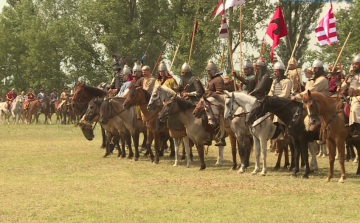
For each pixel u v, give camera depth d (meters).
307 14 45.25
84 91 20.09
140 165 16.55
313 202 10.51
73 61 61.53
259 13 45.12
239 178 13.67
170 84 17.31
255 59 42.44
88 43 61.06
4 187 12.44
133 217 9.41
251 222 9.02
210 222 9.05
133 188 12.19
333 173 14.50
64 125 40.38
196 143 15.52
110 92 21.17
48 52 62.44
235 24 43.72
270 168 15.77
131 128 17.66
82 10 58.72
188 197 11.11
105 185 12.64
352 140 13.59
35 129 35.22
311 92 12.77
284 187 12.23
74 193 11.63
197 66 50.03
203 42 50.03
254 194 11.39
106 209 10.03
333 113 12.73
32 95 45.91
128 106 16.44
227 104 14.34
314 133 13.46
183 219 9.24
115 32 55.69
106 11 57.06
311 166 14.89
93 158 18.45
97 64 62.50
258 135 14.16
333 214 9.55
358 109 12.42
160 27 59.22
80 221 9.16
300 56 45.94
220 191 11.76
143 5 56.88
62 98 41.41
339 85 16.02
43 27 67.69
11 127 37.88
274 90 14.38
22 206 10.33
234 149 15.38
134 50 55.88
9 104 43.84
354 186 12.32
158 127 16.41
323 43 19.78
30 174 14.61
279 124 14.03
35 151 20.86
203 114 15.09
